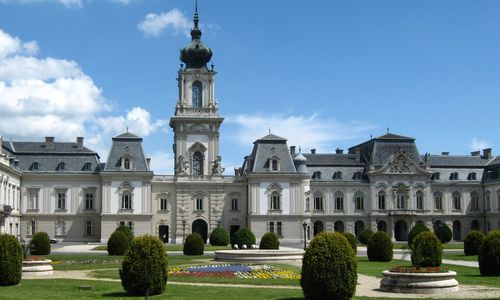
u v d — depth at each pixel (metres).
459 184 153.75
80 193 133.25
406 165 149.25
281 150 139.12
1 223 112.69
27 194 131.50
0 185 111.00
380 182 148.62
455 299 41.16
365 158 153.62
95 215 133.12
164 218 134.38
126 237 86.69
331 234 39.75
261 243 90.69
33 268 56.69
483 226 154.12
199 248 89.12
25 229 130.88
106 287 46.69
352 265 39.12
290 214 136.50
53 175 132.00
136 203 131.88
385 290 46.19
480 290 46.22
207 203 136.25
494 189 151.12
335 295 38.75
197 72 141.75
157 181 134.88
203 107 140.50
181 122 138.62
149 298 40.84
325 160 151.75
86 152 135.50
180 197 134.88
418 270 45.72
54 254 86.69
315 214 147.25
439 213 151.88
